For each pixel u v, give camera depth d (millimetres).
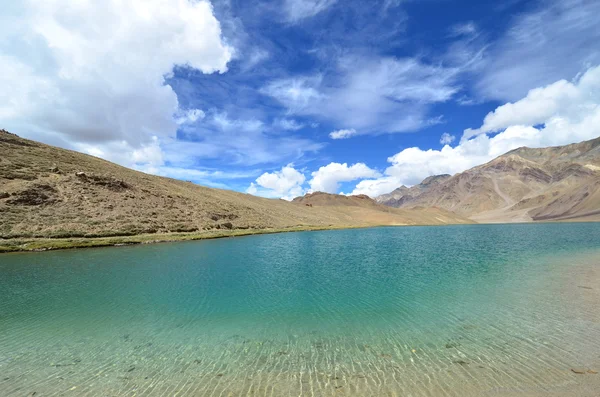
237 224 70062
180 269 22969
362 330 11305
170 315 13055
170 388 7785
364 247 38938
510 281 18125
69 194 48688
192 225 56844
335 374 8320
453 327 11367
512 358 8945
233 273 21562
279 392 7539
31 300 15125
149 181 73562
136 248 36000
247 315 13031
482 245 40125
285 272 21844
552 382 7672
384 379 8008
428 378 8016
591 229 78875
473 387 7570
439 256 29734
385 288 17031
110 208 49781
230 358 9328
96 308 13969
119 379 8234
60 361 9250
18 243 33625
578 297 14625
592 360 8695
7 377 8383
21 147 58219
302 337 10789
